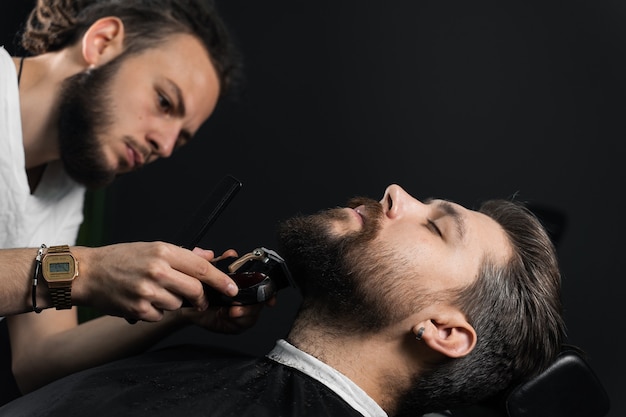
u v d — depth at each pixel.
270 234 3.32
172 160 3.37
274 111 3.48
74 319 1.90
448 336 1.47
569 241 3.21
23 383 1.83
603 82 3.34
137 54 1.85
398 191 1.54
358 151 3.45
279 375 1.44
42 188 1.92
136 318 1.43
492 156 3.39
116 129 1.83
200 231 1.56
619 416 2.91
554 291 1.57
